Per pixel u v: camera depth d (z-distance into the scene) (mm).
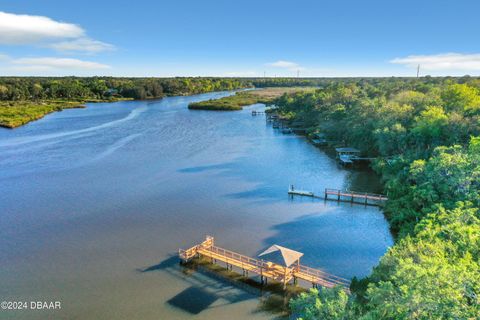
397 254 23359
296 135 100875
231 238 39781
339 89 117375
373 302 18438
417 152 52688
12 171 64688
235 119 131625
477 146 40375
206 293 30406
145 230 41781
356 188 55344
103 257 36000
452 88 73000
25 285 31500
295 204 49438
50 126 114250
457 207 30344
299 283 31984
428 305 15578
